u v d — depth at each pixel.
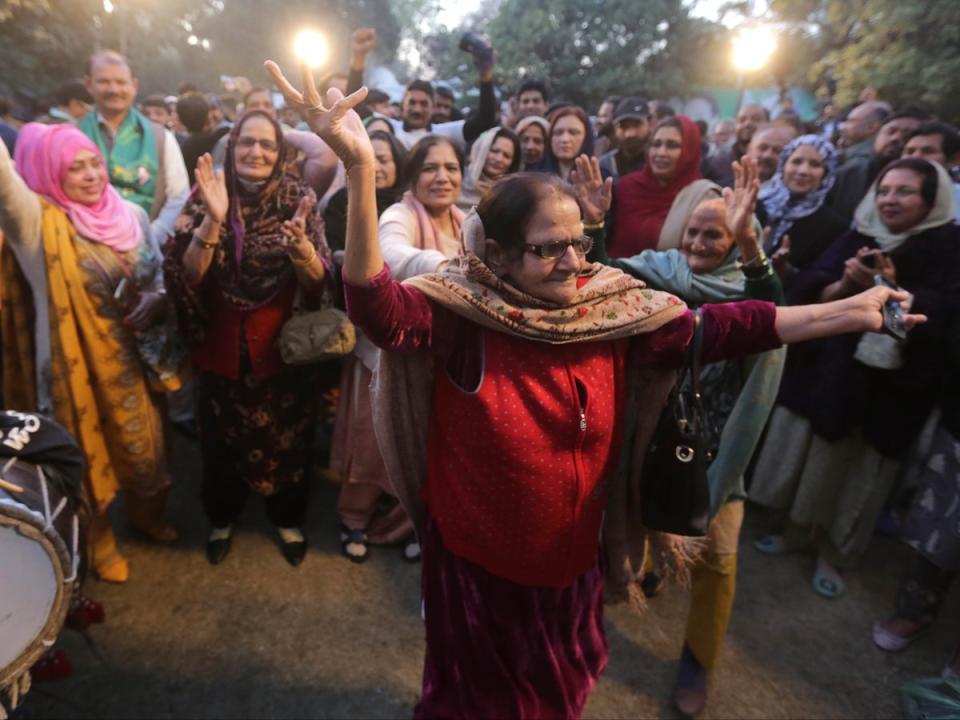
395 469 1.37
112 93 2.74
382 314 1.07
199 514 2.75
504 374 1.16
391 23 25.02
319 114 0.93
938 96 7.37
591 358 1.20
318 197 2.85
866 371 2.24
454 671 1.40
